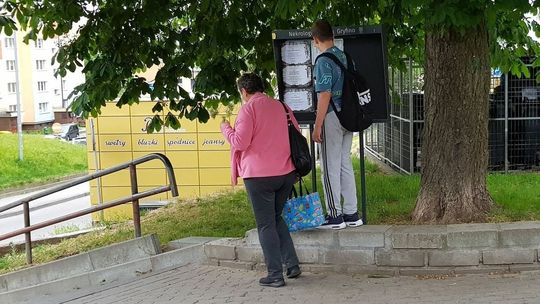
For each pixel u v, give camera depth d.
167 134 12.75
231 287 5.46
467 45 5.85
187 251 6.38
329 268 5.67
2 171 29.31
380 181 8.97
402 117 11.47
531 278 5.12
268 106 5.18
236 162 5.26
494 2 5.06
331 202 5.64
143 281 6.00
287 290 5.23
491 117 10.55
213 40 7.89
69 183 7.40
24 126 62.03
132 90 8.40
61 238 9.89
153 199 12.69
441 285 5.09
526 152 10.59
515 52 8.87
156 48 8.49
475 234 5.30
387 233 5.48
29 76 61.78
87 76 8.24
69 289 6.40
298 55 5.79
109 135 12.88
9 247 10.01
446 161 5.96
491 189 7.16
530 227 5.30
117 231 8.50
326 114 5.47
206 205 9.14
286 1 6.04
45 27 8.36
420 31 9.02
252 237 6.02
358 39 5.64
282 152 5.16
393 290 5.04
